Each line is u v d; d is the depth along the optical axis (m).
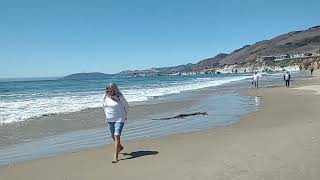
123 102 10.17
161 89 50.44
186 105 26.58
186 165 9.16
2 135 15.20
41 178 8.66
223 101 28.95
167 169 8.92
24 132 15.91
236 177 8.05
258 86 48.69
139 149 11.27
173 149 11.05
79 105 27.22
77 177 8.62
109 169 9.18
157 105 26.80
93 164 9.73
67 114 21.89
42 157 11.02
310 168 8.45
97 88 61.28
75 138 14.39
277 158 9.34
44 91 51.75
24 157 11.16
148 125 17.19
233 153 10.08
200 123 17.12
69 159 10.37
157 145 11.76
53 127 17.23
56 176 8.77
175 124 17.19
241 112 21.02
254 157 9.54
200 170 8.68
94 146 12.54
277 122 16.02
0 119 19.75
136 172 8.82
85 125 17.78
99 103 28.78
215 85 60.06
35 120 19.42
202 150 10.69
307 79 68.75
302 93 32.91
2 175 8.98
